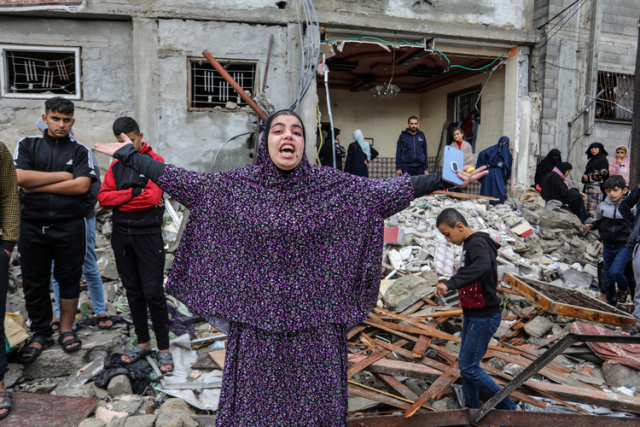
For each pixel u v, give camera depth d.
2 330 2.72
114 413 2.80
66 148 3.18
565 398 3.07
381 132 11.98
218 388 3.18
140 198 3.02
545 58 9.38
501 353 3.86
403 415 2.75
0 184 2.69
